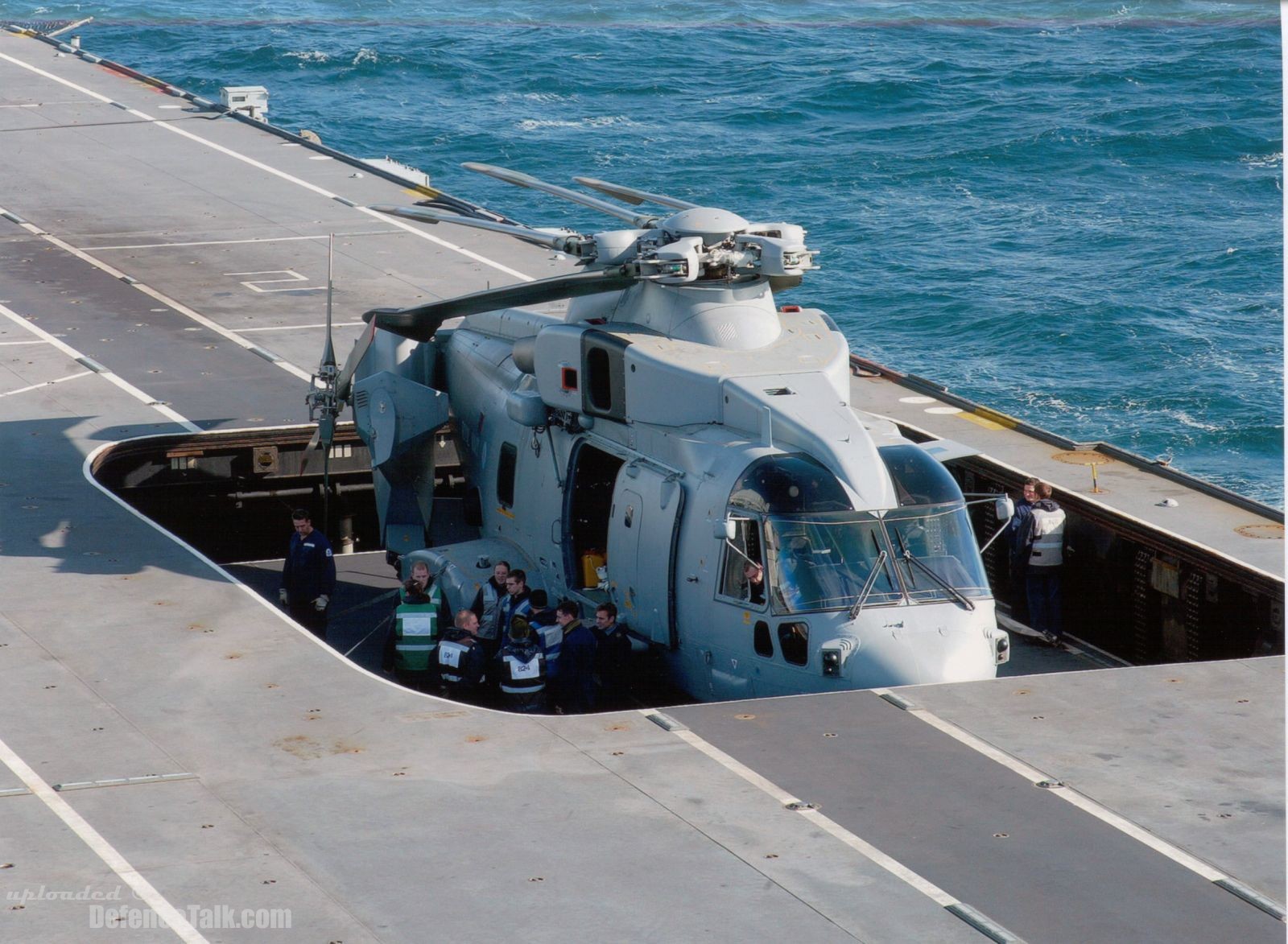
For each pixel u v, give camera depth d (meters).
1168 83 116.50
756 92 117.38
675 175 95.50
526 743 22.70
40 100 75.31
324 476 38.25
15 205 58.25
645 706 28.41
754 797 21.08
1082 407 63.09
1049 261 80.50
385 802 20.80
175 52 130.88
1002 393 64.44
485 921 17.95
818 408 26.95
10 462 35.06
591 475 30.23
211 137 69.38
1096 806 20.97
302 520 31.34
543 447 31.05
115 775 21.41
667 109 112.25
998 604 34.53
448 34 140.50
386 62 125.62
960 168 97.12
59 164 64.12
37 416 38.31
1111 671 25.84
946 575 26.05
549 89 118.44
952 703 24.31
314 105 112.75
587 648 26.95
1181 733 23.38
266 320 46.56
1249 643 28.81
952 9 157.75
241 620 27.12
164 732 22.80
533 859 19.39
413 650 28.28
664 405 27.98
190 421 38.41
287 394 40.78
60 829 19.91
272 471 38.59
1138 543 31.17
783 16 155.00
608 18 153.62
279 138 69.44
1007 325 71.50
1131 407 63.06
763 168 97.31
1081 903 18.50
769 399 26.95
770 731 23.20
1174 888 18.89
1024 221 87.12
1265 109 107.75
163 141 68.38
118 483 37.06
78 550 30.14
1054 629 32.09
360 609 34.84
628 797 21.03
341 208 58.88
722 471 26.47
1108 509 31.80
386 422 34.19
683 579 26.95
